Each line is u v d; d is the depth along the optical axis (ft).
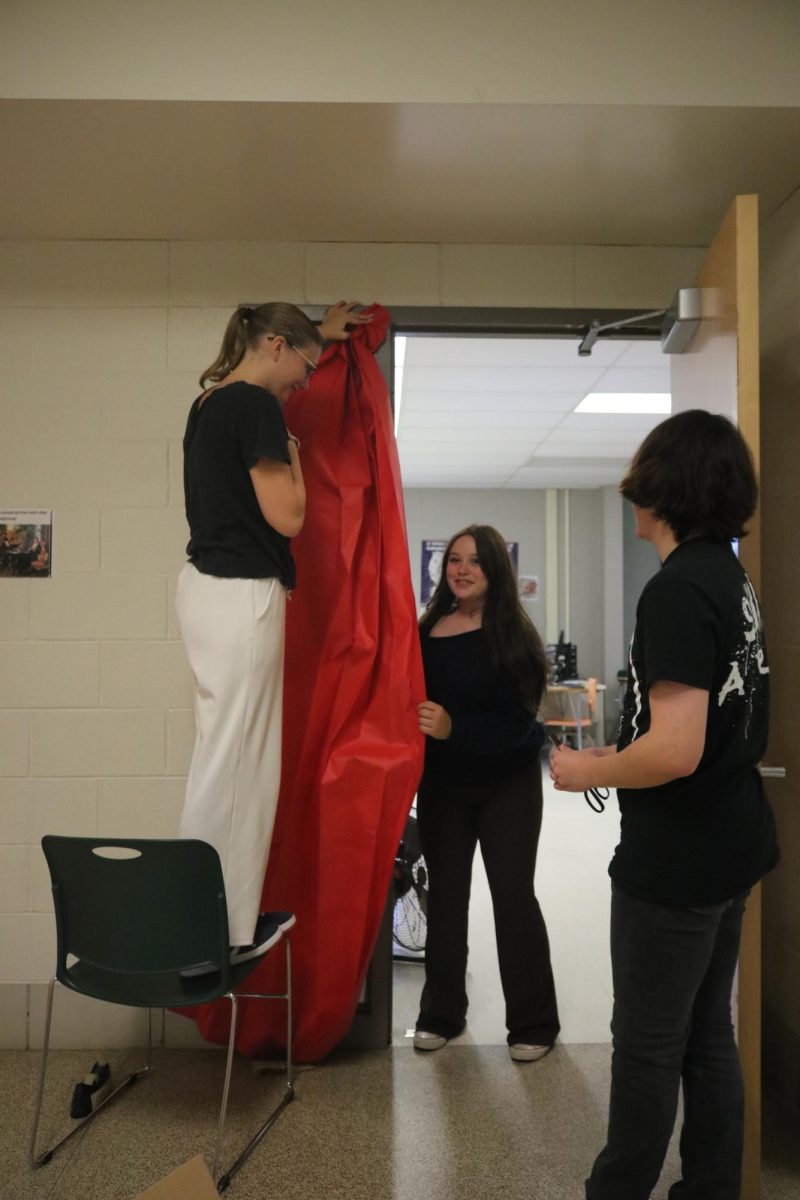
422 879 10.37
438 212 7.55
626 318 8.13
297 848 7.08
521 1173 5.96
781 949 7.20
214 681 5.63
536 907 7.75
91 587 7.91
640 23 6.11
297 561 7.18
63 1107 6.76
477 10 6.11
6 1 6.03
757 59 6.12
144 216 7.57
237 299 8.01
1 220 7.63
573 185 7.11
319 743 6.98
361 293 8.07
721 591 4.48
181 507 7.92
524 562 29.17
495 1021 8.50
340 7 6.11
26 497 7.91
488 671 7.45
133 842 5.53
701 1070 4.94
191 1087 7.10
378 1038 7.80
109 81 6.00
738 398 5.79
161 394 7.96
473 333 8.21
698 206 7.46
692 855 4.47
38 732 7.87
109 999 5.79
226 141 6.45
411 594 6.98
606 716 28.14
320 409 7.20
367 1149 6.23
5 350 7.95
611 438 20.66
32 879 7.84
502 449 22.27
